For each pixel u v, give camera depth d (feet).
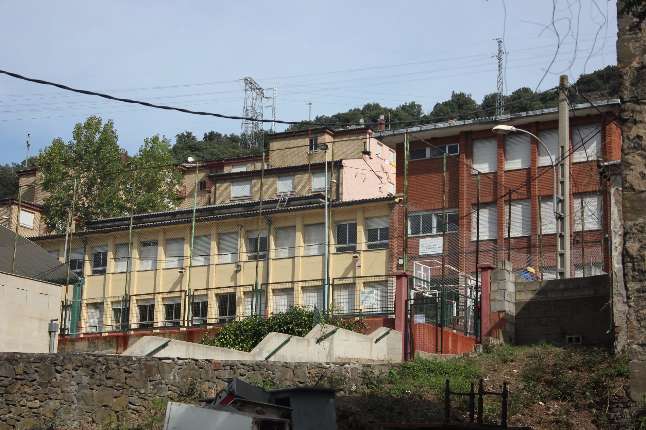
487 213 154.92
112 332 121.49
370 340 80.23
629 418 40.34
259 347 69.92
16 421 51.88
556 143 151.74
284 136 210.59
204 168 219.61
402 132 161.68
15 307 82.07
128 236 159.02
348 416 55.83
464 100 242.58
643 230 37.65
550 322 84.38
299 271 145.79
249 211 155.74
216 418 40.91
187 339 105.50
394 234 140.67
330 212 146.10
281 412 44.37
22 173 221.46
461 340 84.33
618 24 39.45
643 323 37.22
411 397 62.13
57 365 53.98
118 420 54.70
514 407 59.41
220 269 151.64
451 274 142.72
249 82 261.03
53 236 162.91
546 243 148.66
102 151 197.06
